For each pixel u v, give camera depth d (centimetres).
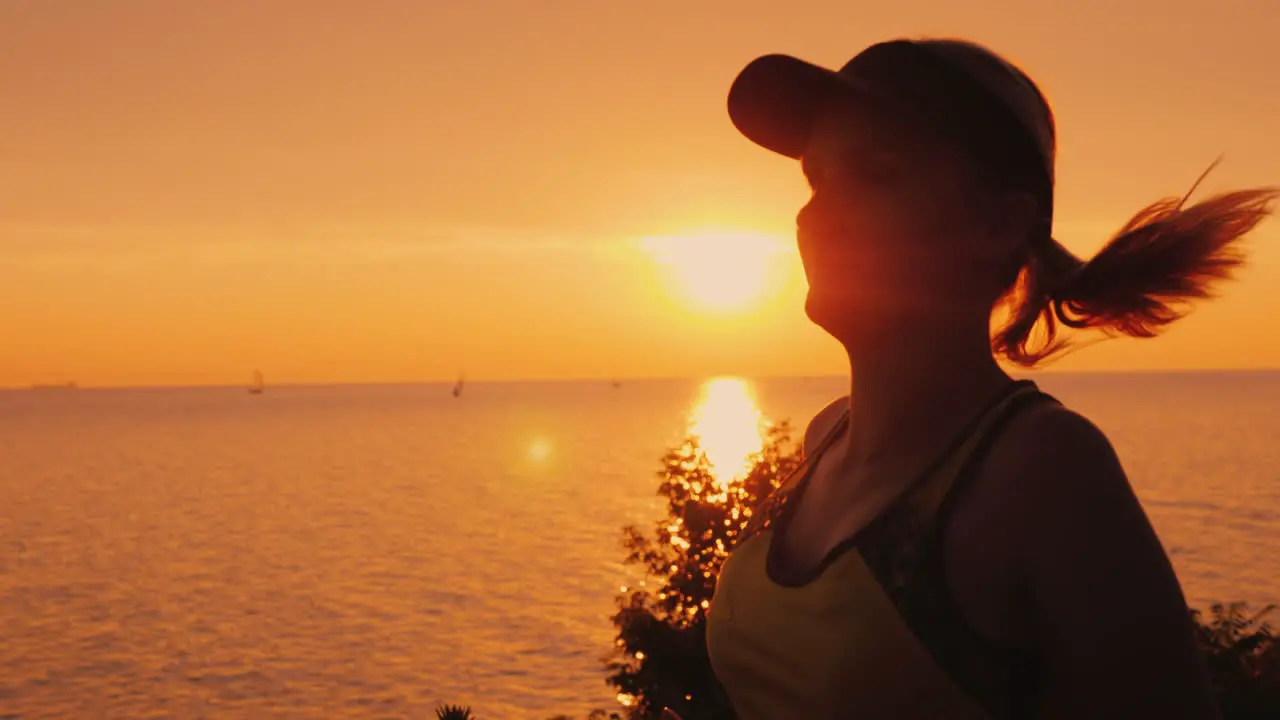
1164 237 138
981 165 123
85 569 10831
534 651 7244
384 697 6322
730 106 139
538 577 9800
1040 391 124
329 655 7338
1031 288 144
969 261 125
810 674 122
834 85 128
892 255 125
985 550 113
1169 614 107
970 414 124
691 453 1948
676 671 1727
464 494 16125
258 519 14062
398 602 8944
